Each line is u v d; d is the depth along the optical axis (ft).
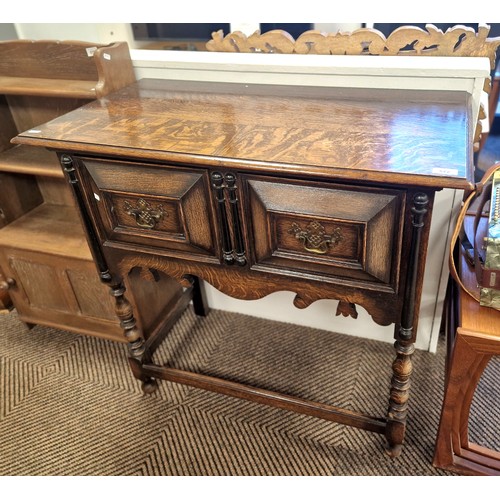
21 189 5.36
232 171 2.93
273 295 5.35
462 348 3.18
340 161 2.68
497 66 6.53
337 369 4.89
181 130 3.25
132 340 4.41
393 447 3.92
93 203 3.53
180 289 5.46
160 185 3.19
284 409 4.21
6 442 4.38
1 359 5.31
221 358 5.12
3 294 5.74
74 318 5.24
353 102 3.53
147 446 4.27
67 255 4.68
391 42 3.88
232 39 4.29
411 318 3.11
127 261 3.79
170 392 4.79
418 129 2.98
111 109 3.72
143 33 6.41
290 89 3.91
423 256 2.83
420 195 2.56
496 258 3.04
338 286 3.17
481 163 7.44
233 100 3.76
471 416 4.27
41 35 7.22
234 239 3.24
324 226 2.92
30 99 4.90
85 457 4.20
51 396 4.82
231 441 4.26
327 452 4.10
